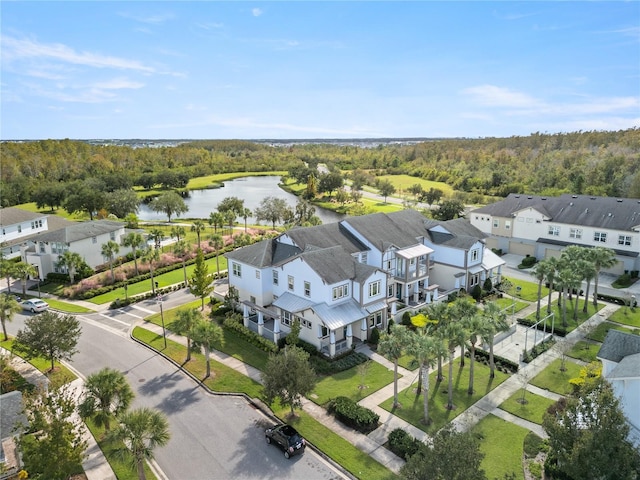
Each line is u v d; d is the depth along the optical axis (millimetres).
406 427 32562
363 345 45281
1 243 75312
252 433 32031
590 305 55781
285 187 189625
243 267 52719
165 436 25594
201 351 44062
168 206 118062
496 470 27938
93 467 28562
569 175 132625
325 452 29719
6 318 46750
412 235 59344
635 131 191750
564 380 38812
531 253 77000
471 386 36750
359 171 194125
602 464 21625
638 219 66125
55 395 26750
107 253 63969
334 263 46406
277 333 45031
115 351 44469
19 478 26688
